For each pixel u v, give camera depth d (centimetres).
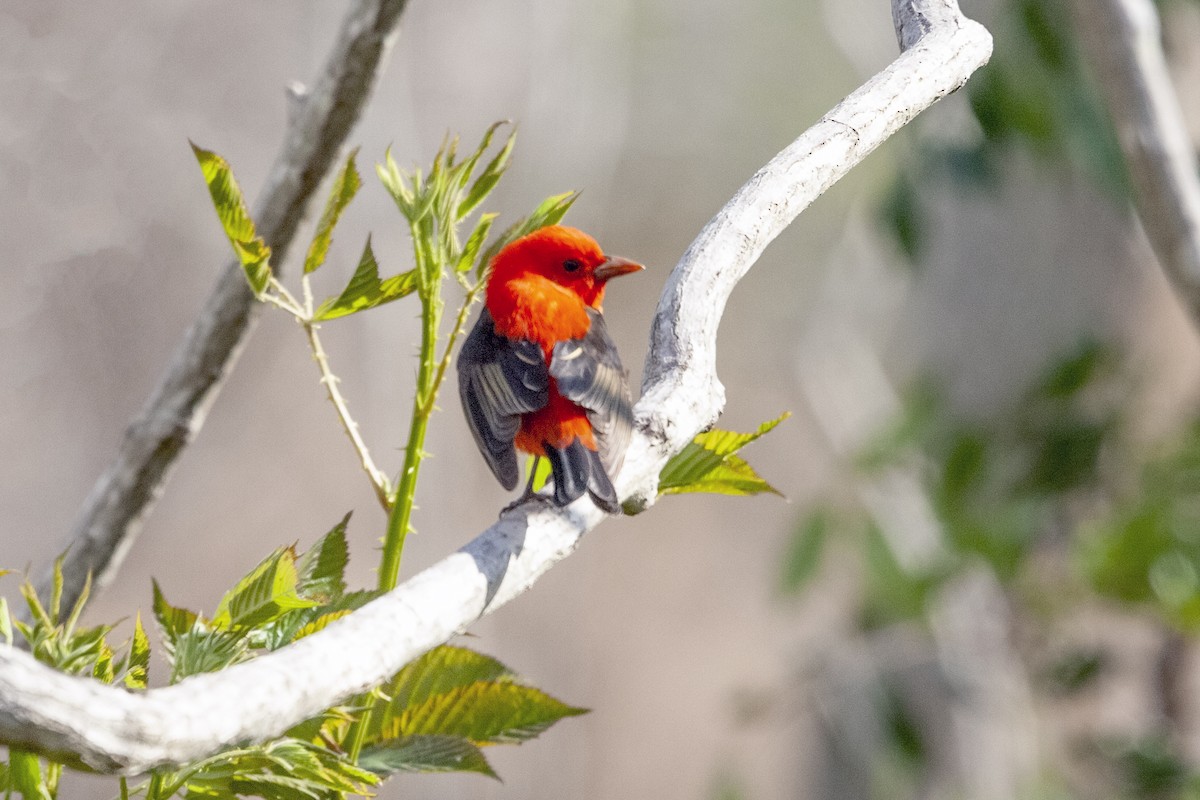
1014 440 1135
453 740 438
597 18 3244
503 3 3048
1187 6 1120
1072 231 1380
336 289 2644
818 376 1661
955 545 1094
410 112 2747
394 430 2655
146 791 387
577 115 3188
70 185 2823
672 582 3469
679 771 3066
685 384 486
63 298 2864
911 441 1142
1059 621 1094
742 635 3381
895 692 1221
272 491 3112
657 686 3241
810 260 3272
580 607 3253
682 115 3734
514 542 397
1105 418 1125
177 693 294
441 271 431
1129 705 1435
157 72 2875
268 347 3084
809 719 1549
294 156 648
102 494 671
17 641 616
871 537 1130
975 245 1411
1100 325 1393
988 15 1155
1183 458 1057
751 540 3550
